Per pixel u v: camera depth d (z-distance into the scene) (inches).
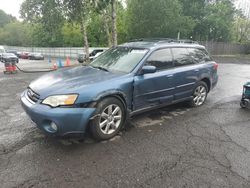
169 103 206.2
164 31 1059.3
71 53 1663.4
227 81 411.2
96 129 152.6
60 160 133.4
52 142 154.4
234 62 903.7
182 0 1364.4
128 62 184.9
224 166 131.3
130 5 1115.3
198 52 239.1
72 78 162.2
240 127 188.5
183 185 114.3
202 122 197.8
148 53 186.2
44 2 644.7
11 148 146.2
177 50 212.8
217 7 1466.5
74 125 141.3
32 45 2373.3
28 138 160.1
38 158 135.2
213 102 260.2
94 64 203.3
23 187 110.4
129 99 171.0
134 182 115.7
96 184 113.4
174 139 163.9
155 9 1024.9
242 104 237.8
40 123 140.3
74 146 149.9
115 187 111.7
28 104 147.5
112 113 161.6
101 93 150.7
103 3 560.7
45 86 151.3
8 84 363.9
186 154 143.7
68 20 695.7
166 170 126.4
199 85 235.0
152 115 211.9
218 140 164.1
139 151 145.9
